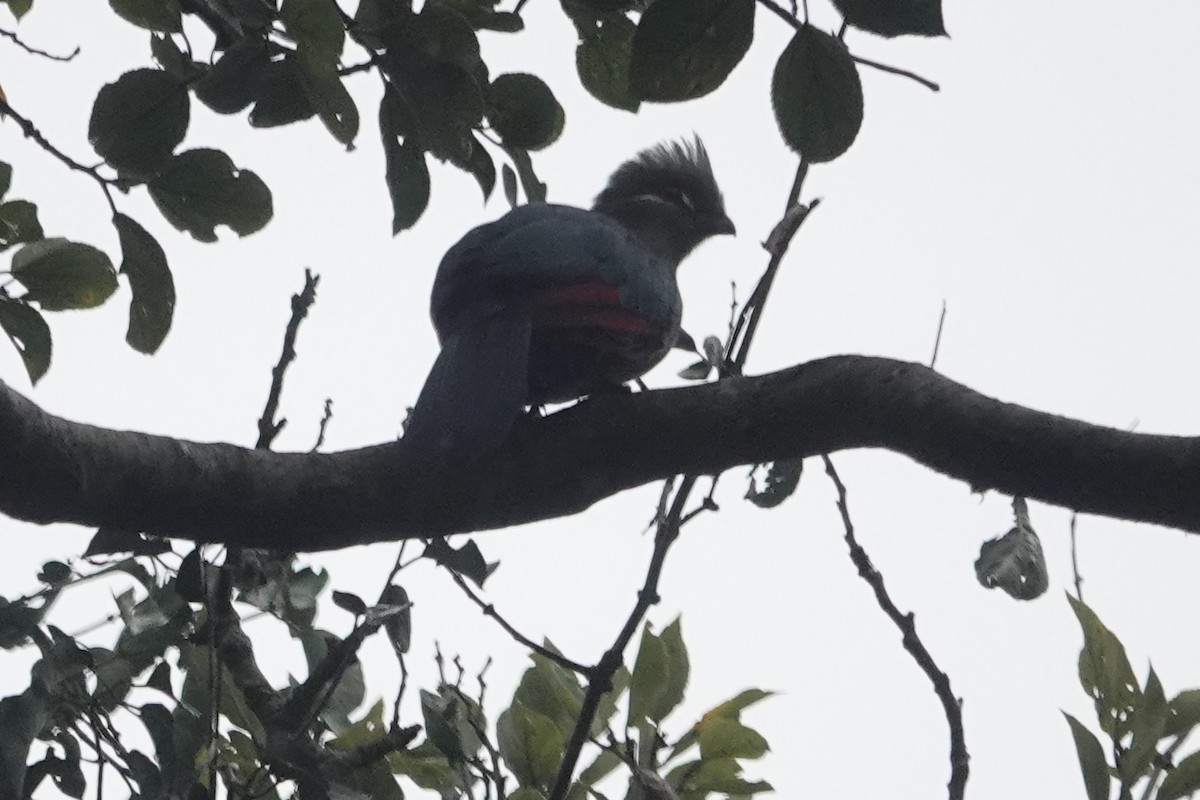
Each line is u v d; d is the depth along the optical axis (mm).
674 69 6750
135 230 8656
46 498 7387
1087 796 8781
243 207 8750
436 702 9594
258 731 9336
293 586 10062
